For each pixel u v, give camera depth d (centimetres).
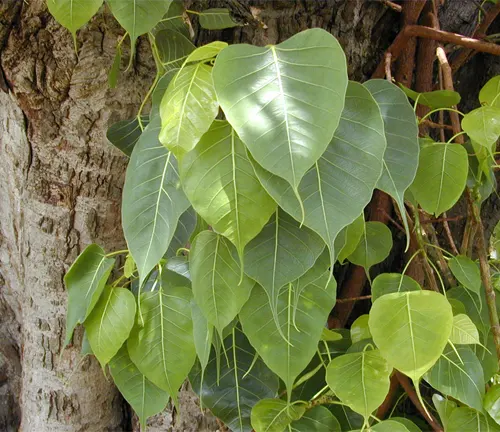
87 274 102
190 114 85
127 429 132
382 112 91
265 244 89
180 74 87
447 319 94
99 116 114
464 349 101
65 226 119
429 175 99
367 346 104
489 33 131
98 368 127
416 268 117
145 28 90
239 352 106
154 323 100
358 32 120
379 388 96
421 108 117
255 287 95
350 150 85
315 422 101
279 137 81
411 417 124
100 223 119
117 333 99
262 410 100
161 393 103
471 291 109
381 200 119
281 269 89
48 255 121
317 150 80
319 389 108
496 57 131
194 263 93
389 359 94
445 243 132
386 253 107
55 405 127
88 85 111
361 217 99
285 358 95
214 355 106
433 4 118
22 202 121
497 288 110
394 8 119
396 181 90
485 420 100
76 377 126
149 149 92
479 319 107
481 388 100
